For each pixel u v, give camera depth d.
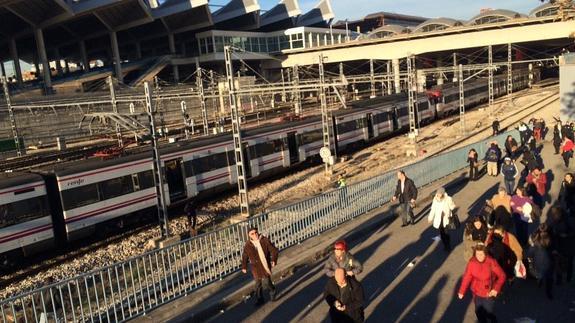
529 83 84.75
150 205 22.44
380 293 10.59
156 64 86.94
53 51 98.50
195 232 19.94
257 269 10.24
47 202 18.59
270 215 14.01
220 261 12.41
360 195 17.45
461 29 72.19
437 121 54.19
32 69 137.88
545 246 9.57
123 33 95.12
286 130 31.31
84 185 19.83
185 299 10.91
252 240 10.27
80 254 19.09
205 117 43.97
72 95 62.91
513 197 11.98
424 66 90.88
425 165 21.36
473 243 9.73
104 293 9.86
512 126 43.31
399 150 37.75
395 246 13.60
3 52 94.94
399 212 16.84
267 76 98.00
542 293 10.03
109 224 21.11
